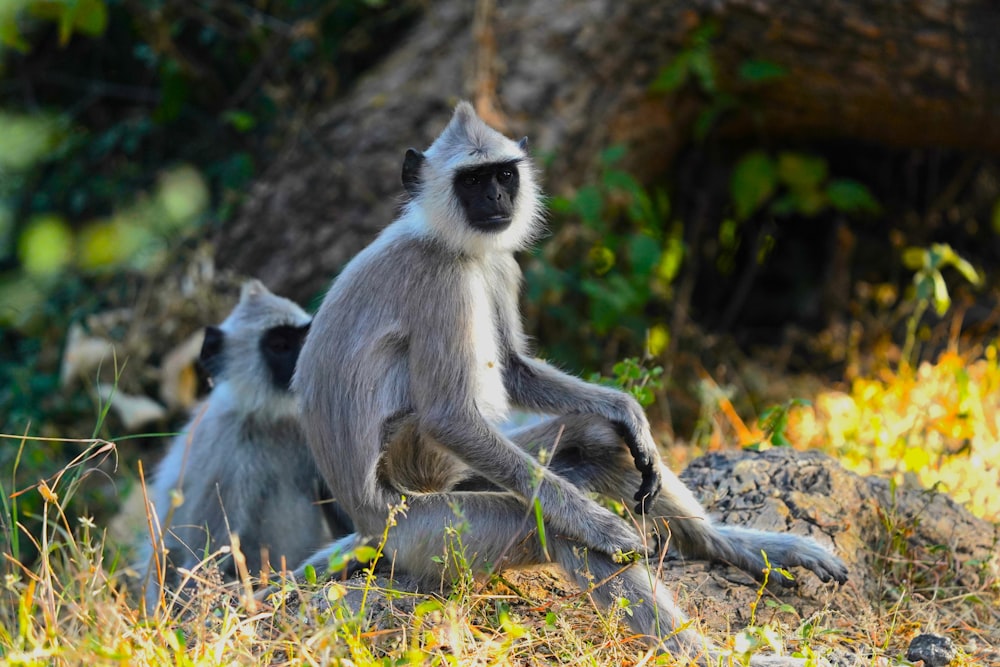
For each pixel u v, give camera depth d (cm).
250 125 1620
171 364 1403
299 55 1689
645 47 1502
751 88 1539
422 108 1502
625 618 692
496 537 724
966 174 1747
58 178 1739
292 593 740
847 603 779
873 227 1777
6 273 1697
